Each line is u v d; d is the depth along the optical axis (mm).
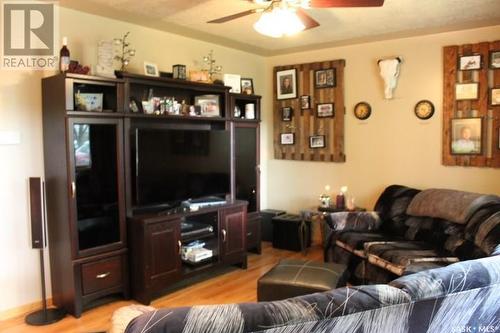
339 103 4871
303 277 2760
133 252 3400
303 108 5172
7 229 3088
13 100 3074
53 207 3197
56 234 3195
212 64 4684
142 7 3322
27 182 3166
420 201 3832
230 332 1092
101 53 3291
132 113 3406
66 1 3166
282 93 5340
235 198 4535
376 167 4680
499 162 3898
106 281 3283
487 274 1456
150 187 3564
